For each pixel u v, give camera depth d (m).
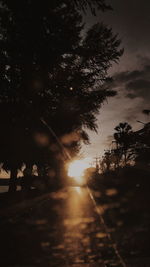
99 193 36.12
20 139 29.70
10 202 23.97
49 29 29.77
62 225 13.88
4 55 29.66
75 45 31.78
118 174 62.78
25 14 29.03
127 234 11.43
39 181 43.44
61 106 32.47
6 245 9.91
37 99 30.41
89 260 8.02
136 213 17.59
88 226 13.45
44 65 29.97
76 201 26.78
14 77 30.12
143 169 56.38
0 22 29.58
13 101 29.78
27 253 8.83
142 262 7.73
